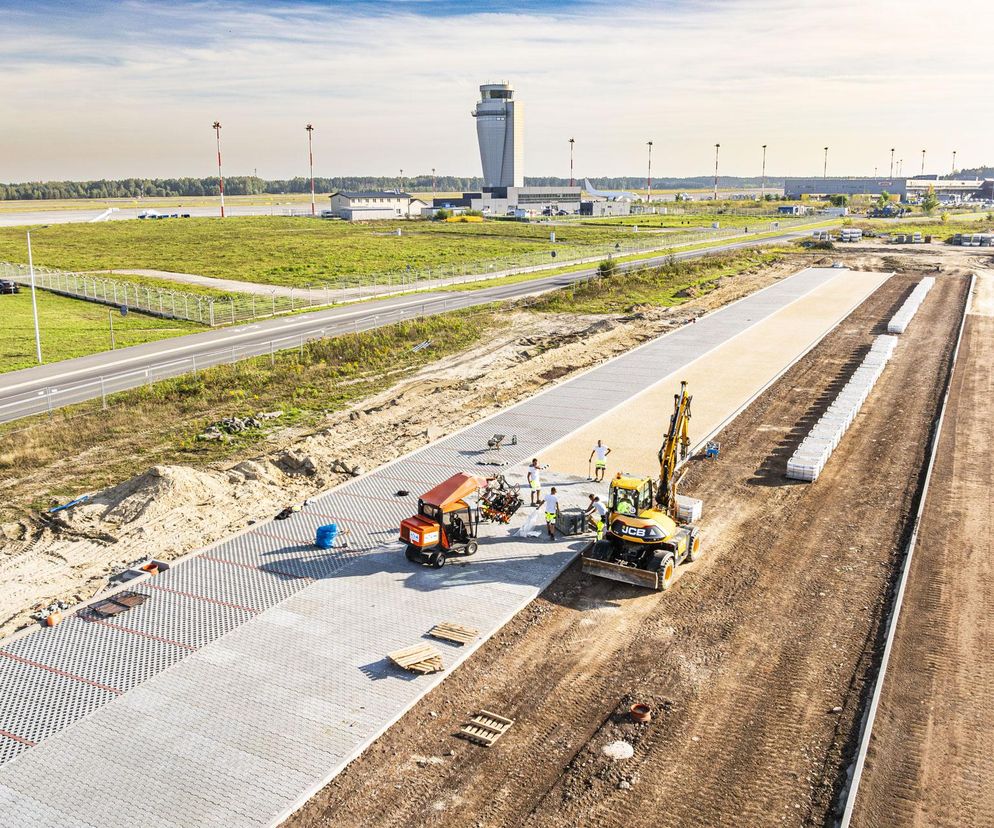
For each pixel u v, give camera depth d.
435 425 35.00
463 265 90.94
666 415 35.22
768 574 21.58
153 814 13.13
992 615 19.27
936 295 68.62
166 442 33.75
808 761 14.40
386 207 194.62
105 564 22.47
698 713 15.80
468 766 14.37
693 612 19.67
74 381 43.44
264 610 19.56
